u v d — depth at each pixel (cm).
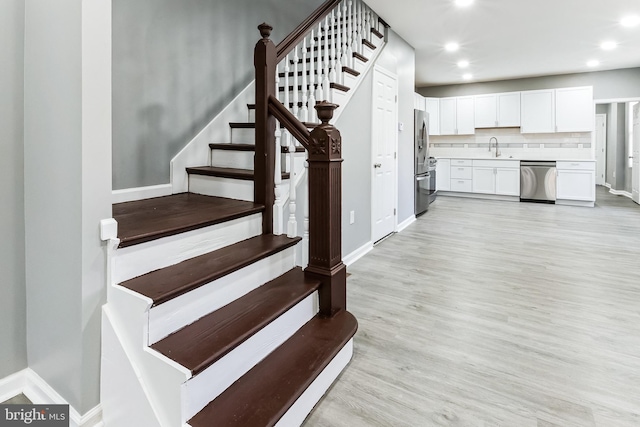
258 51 216
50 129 141
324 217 195
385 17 403
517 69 650
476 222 541
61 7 133
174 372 122
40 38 143
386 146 441
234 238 204
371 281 305
